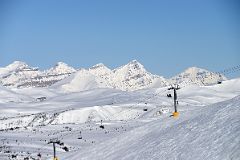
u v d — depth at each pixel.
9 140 188.75
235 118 33.66
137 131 46.88
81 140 177.88
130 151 40.38
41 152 150.00
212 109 40.53
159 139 38.91
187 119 42.03
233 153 27.12
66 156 52.72
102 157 43.84
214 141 30.94
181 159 31.00
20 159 134.88
